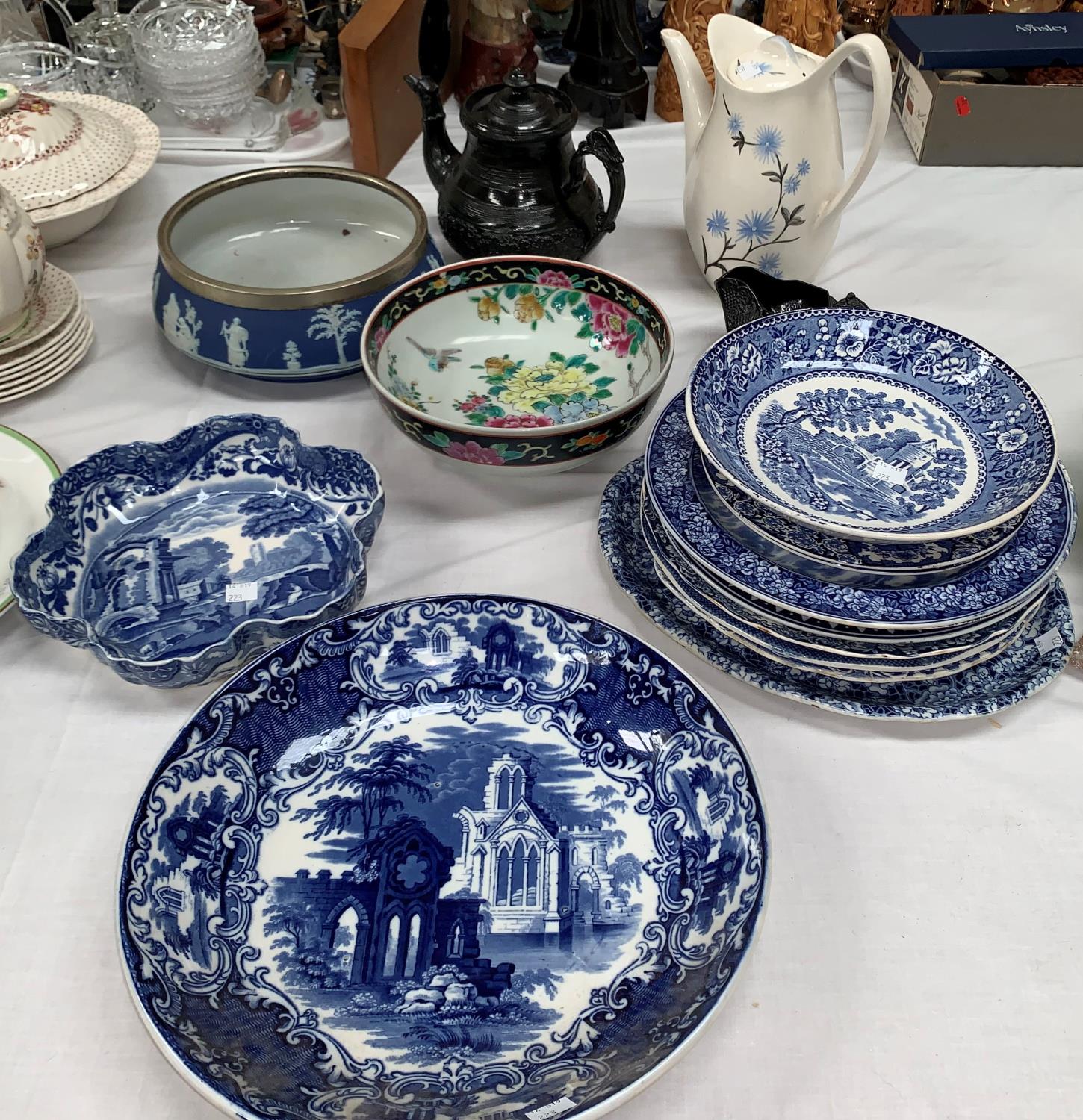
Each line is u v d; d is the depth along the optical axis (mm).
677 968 561
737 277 916
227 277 1028
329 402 953
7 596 717
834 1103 529
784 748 682
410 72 1247
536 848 625
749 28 962
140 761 674
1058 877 617
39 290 933
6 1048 543
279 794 643
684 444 742
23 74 1250
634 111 1320
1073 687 713
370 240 1079
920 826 641
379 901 602
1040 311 1041
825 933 592
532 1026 550
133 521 829
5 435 836
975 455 744
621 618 764
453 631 702
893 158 1264
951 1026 556
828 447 750
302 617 681
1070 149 1232
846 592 636
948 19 1252
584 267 935
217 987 554
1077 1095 530
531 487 868
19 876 612
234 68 1216
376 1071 528
